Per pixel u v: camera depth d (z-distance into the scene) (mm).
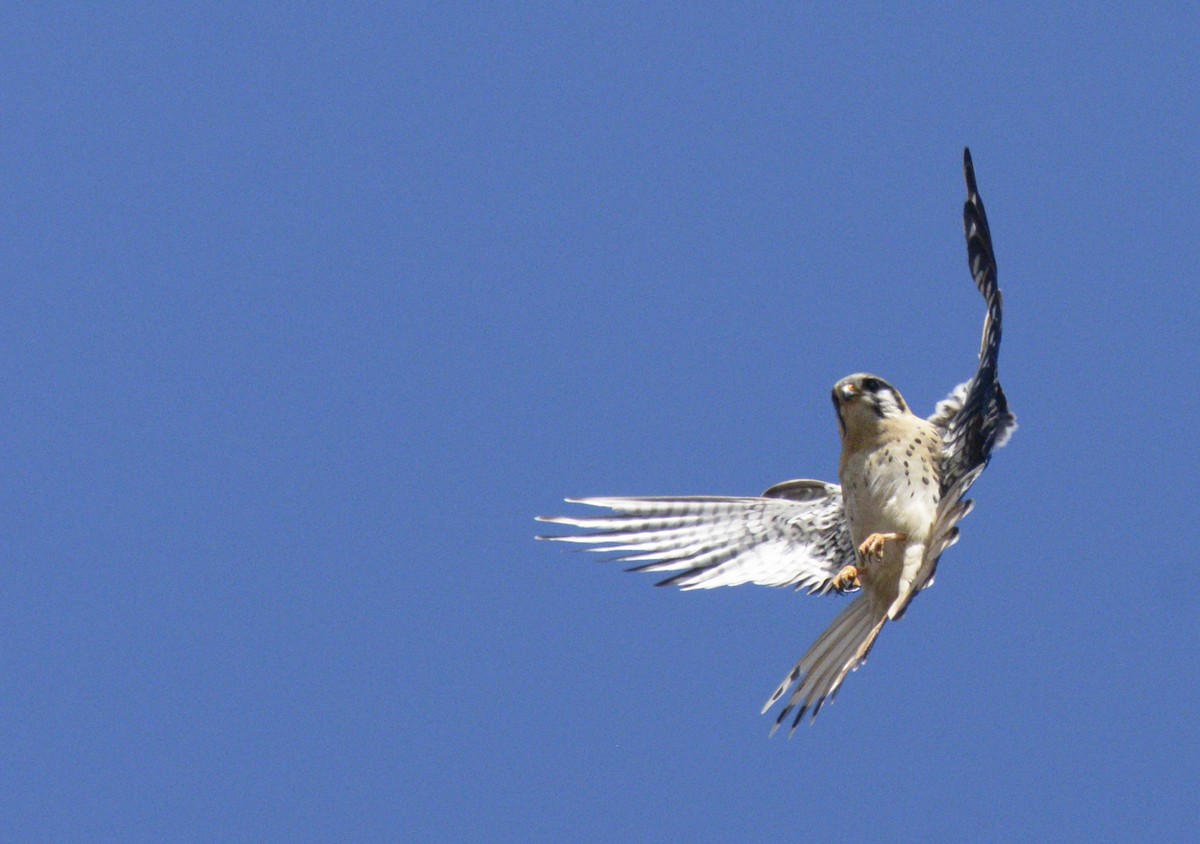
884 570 12117
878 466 12156
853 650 12070
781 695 12047
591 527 12883
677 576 12930
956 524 10516
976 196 10930
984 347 11219
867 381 12414
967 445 12227
